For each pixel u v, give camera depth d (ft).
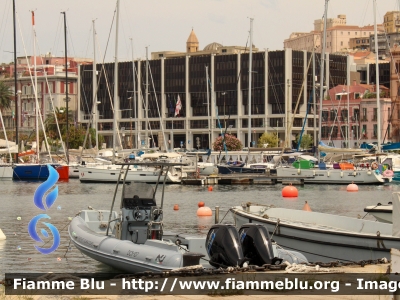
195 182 252.21
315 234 72.28
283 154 293.64
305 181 255.50
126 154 308.19
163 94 531.91
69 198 185.16
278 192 214.90
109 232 79.20
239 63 505.25
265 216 80.07
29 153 304.91
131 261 61.93
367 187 241.96
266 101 495.00
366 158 269.03
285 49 490.08
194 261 53.72
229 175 262.67
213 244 56.49
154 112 533.96
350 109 466.70
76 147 431.43
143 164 69.46
